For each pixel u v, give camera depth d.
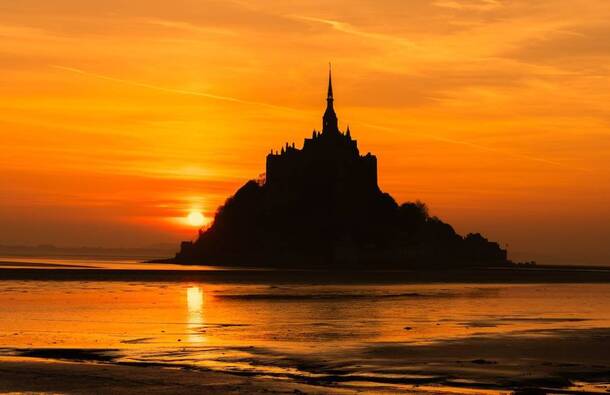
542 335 130.50
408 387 82.88
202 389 81.06
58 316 170.50
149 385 82.94
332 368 94.50
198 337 129.12
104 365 95.56
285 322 160.12
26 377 86.75
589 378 88.00
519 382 85.75
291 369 93.94
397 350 110.00
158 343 119.38
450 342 119.81
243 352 108.38
